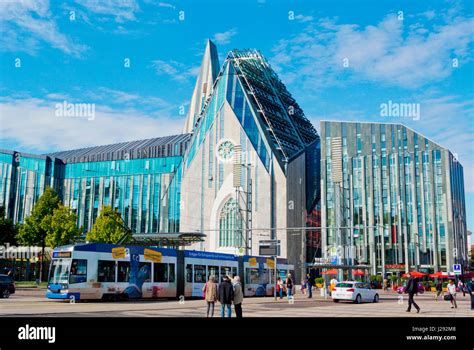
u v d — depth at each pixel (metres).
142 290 37.38
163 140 116.75
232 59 104.44
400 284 85.44
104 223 72.88
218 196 96.38
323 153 111.06
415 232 101.94
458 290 77.19
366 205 106.62
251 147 95.56
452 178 106.06
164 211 105.06
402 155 105.94
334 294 40.34
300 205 99.44
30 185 112.56
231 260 47.06
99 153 116.88
